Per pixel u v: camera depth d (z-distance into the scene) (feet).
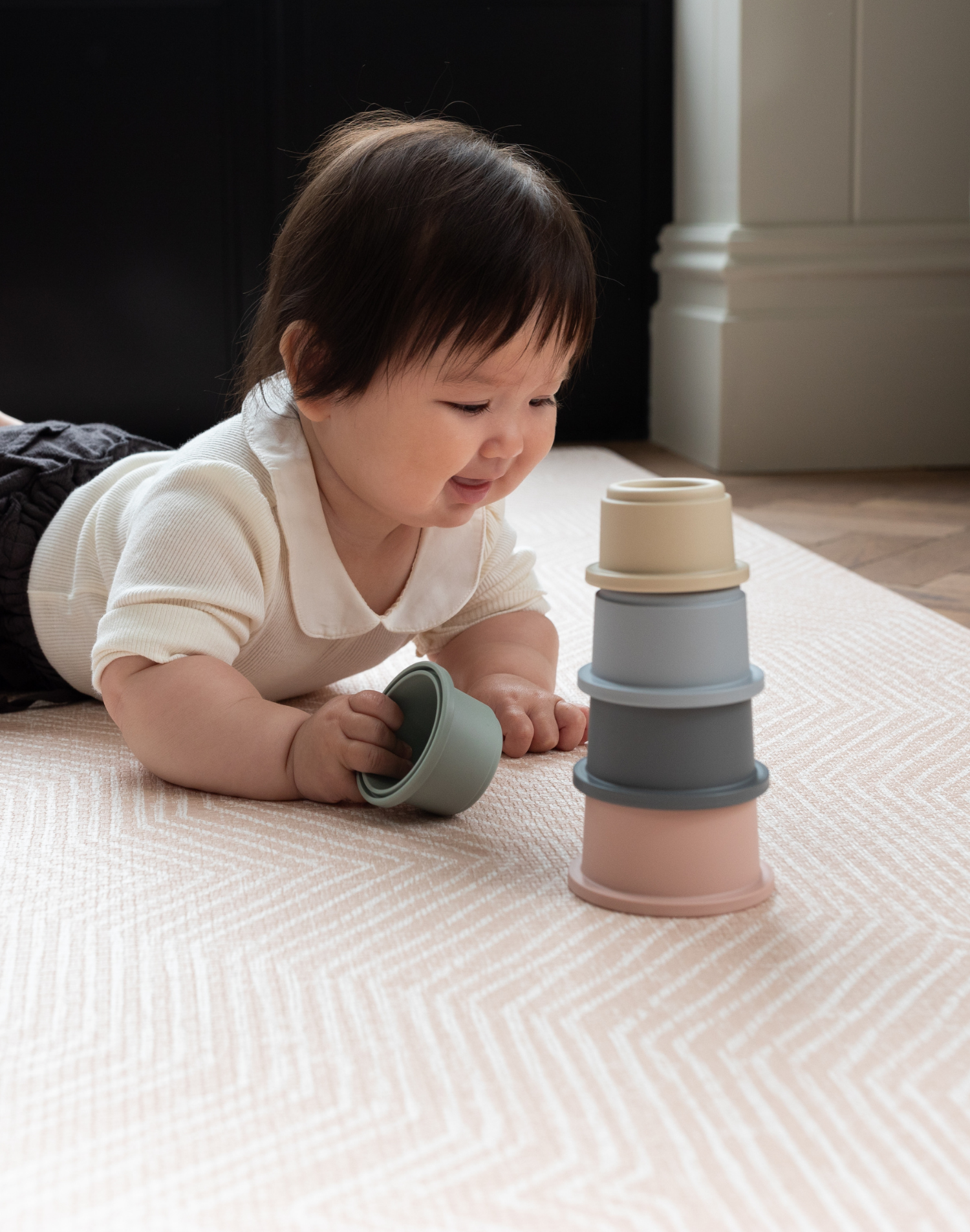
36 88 7.63
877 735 2.67
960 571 4.45
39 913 1.86
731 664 1.83
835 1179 1.25
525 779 2.48
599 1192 1.24
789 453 6.97
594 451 7.71
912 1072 1.43
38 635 3.05
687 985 1.63
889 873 1.98
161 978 1.67
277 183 7.85
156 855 2.08
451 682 2.24
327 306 2.23
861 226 6.89
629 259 8.12
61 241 7.80
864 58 6.71
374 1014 1.57
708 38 7.17
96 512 2.94
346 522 2.58
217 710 2.38
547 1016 1.56
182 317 7.97
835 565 4.45
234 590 2.46
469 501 2.32
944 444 7.04
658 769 1.84
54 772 2.54
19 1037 1.54
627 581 1.79
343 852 2.09
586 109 7.94
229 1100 1.40
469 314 2.09
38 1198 1.25
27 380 7.93
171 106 7.74
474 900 1.90
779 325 6.84
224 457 2.55
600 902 1.87
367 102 7.83
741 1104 1.38
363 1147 1.32
